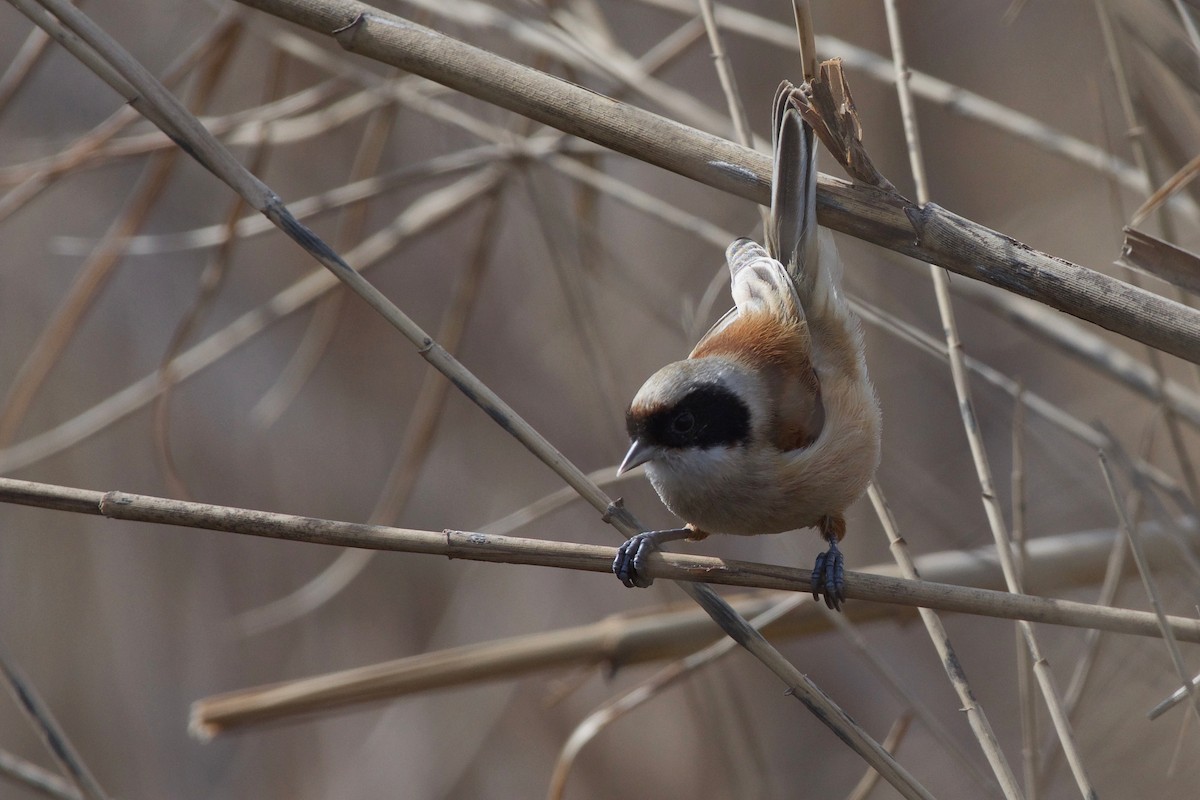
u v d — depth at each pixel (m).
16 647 13.23
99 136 9.95
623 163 14.25
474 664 8.84
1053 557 8.83
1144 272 5.60
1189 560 6.82
